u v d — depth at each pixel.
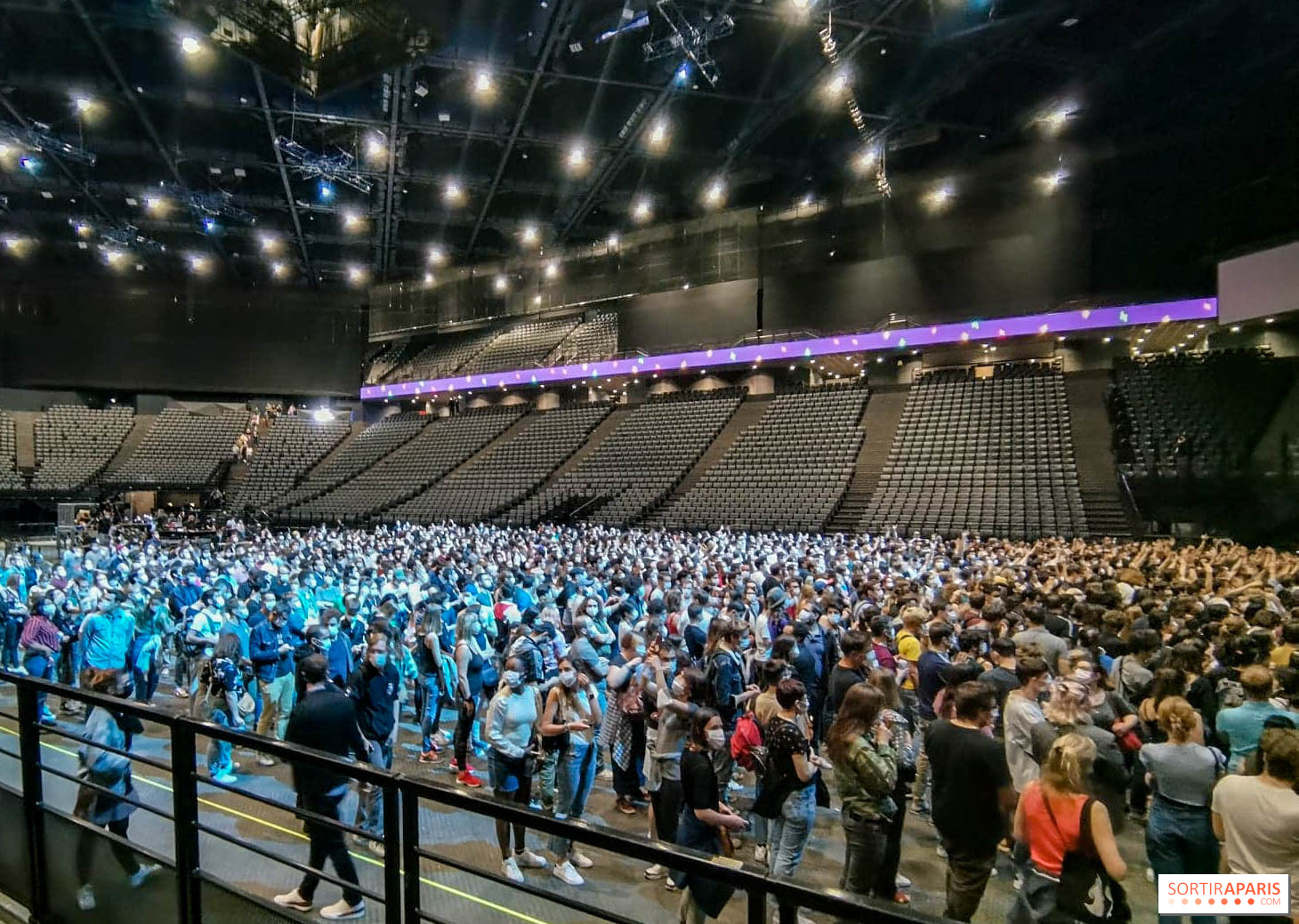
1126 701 6.01
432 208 35.78
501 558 17.27
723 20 19.52
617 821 6.76
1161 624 7.75
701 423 34.00
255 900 2.96
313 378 47.09
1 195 33.59
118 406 45.09
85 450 40.94
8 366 42.22
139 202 34.06
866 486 26.78
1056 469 24.03
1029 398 27.23
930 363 32.84
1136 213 28.17
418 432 43.91
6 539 33.03
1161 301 26.23
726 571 14.14
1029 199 29.89
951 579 12.00
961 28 20.36
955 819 3.92
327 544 21.97
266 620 9.06
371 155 28.88
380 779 2.65
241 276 46.50
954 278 31.23
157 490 39.31
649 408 37.06
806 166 30.78
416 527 29.19
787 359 33.38
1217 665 6.03
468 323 46.47
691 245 38.34
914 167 31.59
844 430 29.69
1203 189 26.88
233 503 39.81
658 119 25.89
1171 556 15.40
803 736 4.59
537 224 37.97
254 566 16.11
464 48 21.05
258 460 42.88
